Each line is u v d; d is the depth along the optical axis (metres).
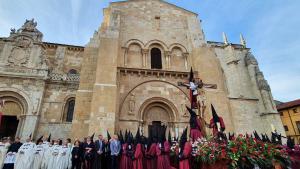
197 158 10.12
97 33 22.12
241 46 34.97
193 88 14.38
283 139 26.66
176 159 11.45
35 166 12.53
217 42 34.25
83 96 18.39
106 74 18.09
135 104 19.06
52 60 33.97
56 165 12.59
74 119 17.30
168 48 23.03
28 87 26.84
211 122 13.09
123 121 18.08
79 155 12.20
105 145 11.95
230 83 30.14
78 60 35.12
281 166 9.45
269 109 28.44
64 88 28.64
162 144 11.28
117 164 11.27
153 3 25.36
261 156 9.13
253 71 31.69
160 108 20.05
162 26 24.20
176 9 25.86
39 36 31.09
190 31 24.19
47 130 25.80
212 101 19.53
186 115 19.62
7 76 26.47
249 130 26.97
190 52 23.45
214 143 9.88
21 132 24.36
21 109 26.02
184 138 11.10
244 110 28.31
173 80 20.92
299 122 40.06
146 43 22.61
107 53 19.19
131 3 24.38
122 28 22.55
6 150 13.36
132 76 20.12
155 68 21.92
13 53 28.70
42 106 26.86
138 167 10.71
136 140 11.66
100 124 15.93
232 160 8.96
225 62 31.94
